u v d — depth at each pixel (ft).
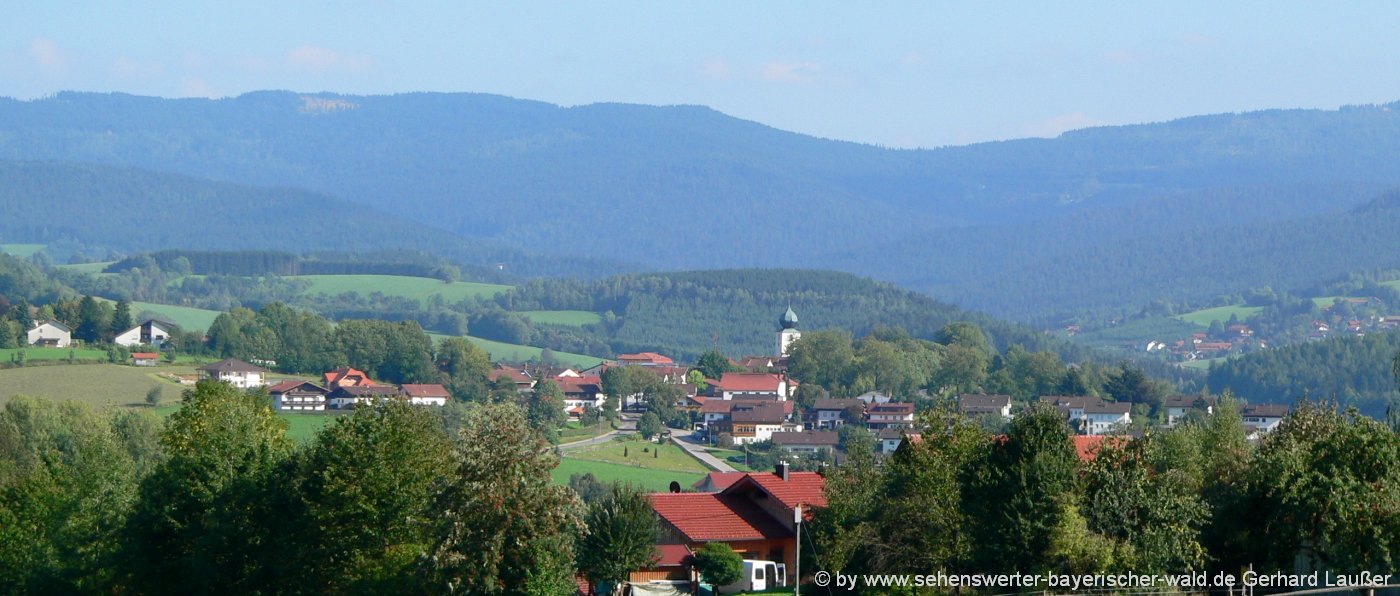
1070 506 248.52
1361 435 252.83
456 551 252.21
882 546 271.28
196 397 329.52
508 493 254.68
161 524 277.85
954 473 272.92
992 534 253.65
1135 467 260.01
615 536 313.73
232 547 271.28
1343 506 239.50
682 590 316.60
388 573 263.08
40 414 546.26
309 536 268.21
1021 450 259.39
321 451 276.21
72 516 291.58
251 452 285.84
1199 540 260.62
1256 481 259.19
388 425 275.59
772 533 335.26
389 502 266.77
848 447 326.65
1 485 365.40
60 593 281.95
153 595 277.44
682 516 341.41
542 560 253.44
